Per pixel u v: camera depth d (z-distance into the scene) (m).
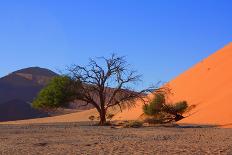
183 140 23.67
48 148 19.11
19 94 183.12
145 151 17.58
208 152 17.03
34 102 53.56
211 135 27.39
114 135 28.38
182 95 65.50
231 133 29.05
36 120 85.56
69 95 49.59
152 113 50.62
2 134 29.39
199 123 44.59
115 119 70.69
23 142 22.48
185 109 51.31
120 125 45.44
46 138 25.59
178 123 45.88
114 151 17.61
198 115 48.19
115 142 22.47
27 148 19.12
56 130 34.34
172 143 21.61
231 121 42.22
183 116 52.12
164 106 51.03
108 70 48.44
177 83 73.88
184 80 72.56
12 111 126.56
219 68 66.94
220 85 59.28
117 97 50.28
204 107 51.41
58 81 50.75
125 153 16.84
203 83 64.44
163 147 19.30
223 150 17.69
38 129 35.84
